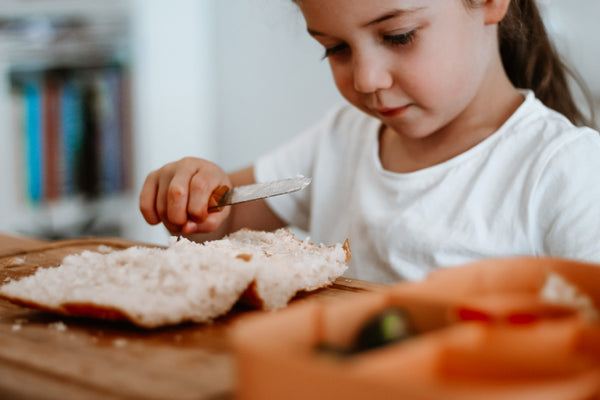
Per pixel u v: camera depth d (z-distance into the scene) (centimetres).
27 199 212
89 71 217
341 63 84
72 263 66
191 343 51
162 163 236
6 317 59
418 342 34
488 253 85
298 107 228
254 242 76
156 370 45
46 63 209
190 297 55
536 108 91
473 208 88
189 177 86
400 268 92
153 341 52
